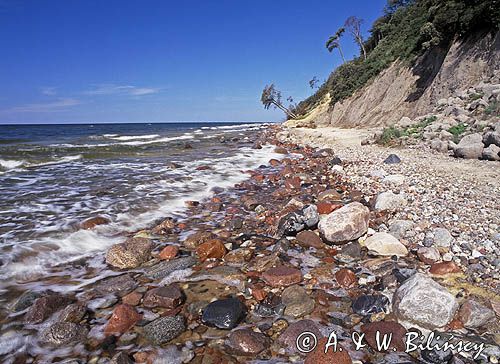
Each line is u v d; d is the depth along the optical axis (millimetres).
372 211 6707
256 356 3004
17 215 6961
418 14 30516
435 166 9898
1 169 12922
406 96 23750
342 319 3494
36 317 3566
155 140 30188
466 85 17594
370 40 48281
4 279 4395
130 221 6883
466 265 4332
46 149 18688
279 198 8664
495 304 3484
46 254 5164
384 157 12430
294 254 5125
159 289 3959
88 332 3357
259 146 21000
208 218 7184
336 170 11445
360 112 29750
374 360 2906
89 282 4398
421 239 5211
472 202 6492
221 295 4020
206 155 17812
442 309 3232
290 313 3604
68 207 7602
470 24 19141
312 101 54250
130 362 2910
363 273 4434
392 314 3469
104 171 12453
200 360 2957
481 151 10320
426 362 2855
